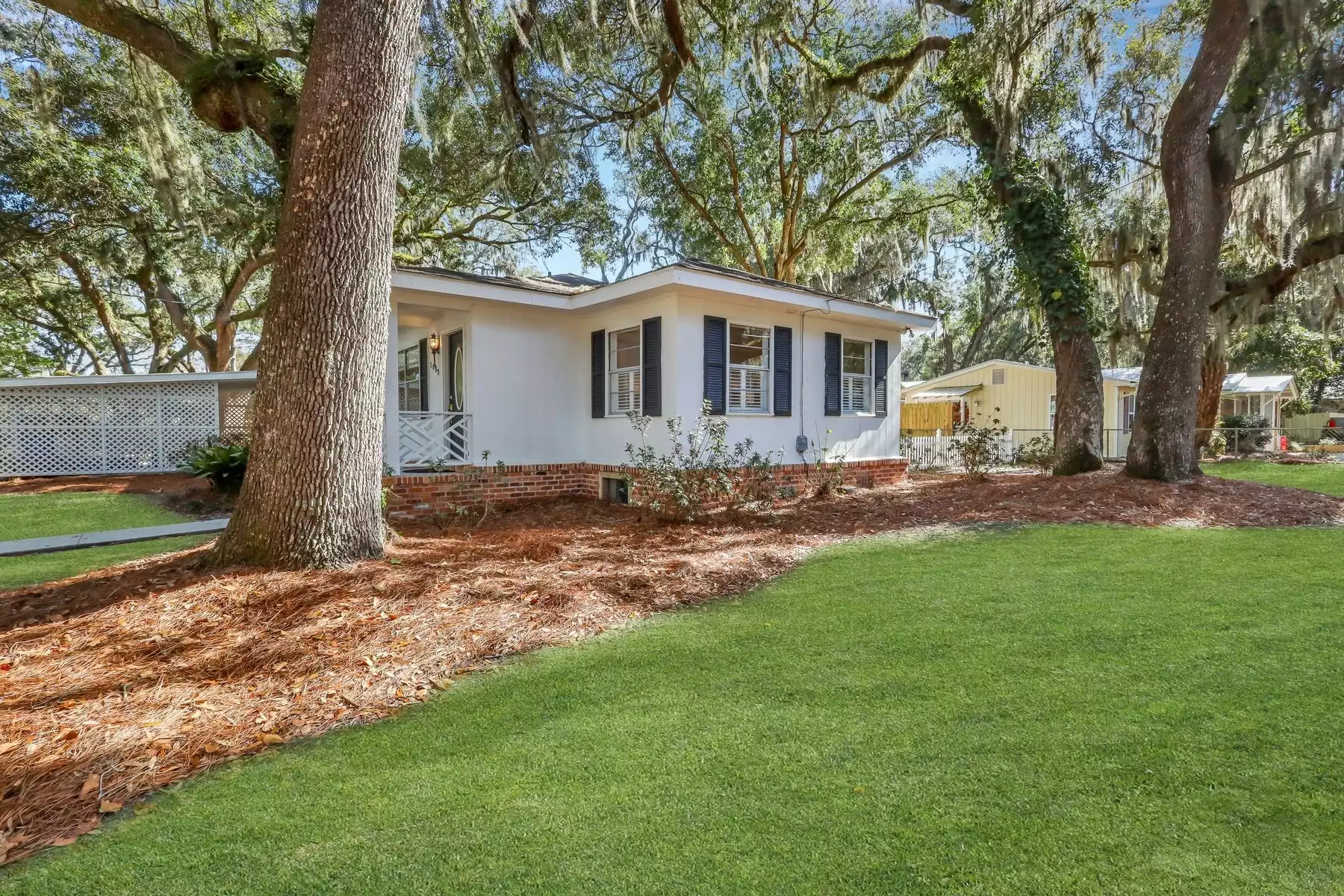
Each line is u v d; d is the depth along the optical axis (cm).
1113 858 196
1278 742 260
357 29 511
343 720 311
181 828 229
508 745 283
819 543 699
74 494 1109
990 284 2608
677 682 345
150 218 1479
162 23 851
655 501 812
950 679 333
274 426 503
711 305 934
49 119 1186
